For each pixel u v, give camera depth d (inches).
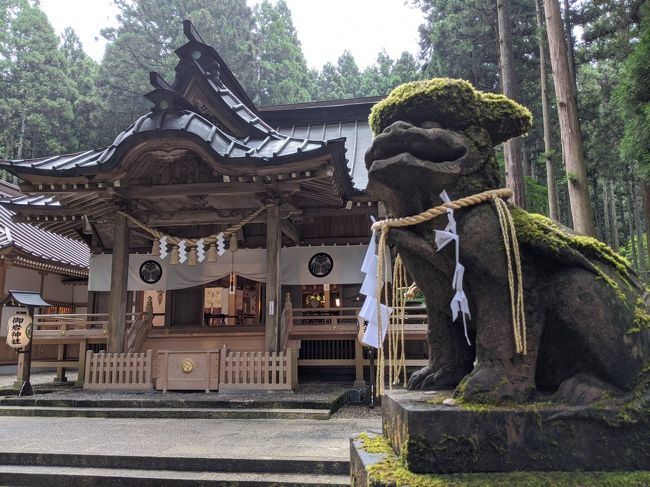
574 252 86.3
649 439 76.5
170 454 218.1
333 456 210.4
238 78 1352.1
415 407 80.1
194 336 475.8
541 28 581.6
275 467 206.1
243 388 386.3
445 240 88.0
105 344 533.6
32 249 721.6
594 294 83.4
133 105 1209.4
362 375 449.7
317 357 509.0
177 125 405.7
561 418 76.8
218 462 210.2
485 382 82.7
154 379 401.4
